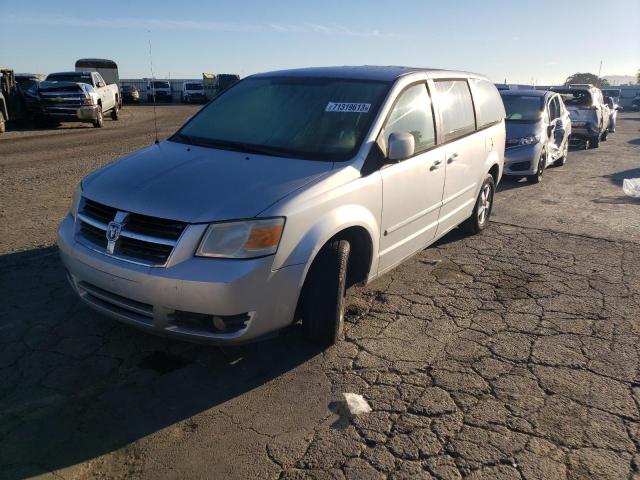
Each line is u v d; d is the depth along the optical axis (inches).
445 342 153.3
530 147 385.1
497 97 260.4
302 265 129.3
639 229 274.8
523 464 106.0
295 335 154.3
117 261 124.7
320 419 118.6
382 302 178.9
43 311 161.3
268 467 104.1
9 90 735.1
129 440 110.7
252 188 131.1
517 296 186.4
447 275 204.4
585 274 208.5
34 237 230.4
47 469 101.9
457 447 110.3
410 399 126.0
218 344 125.5
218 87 1779.0
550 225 279.6
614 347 152.6
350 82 175.9
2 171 399.9
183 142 169.9
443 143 194.5
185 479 100.9
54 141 613.9
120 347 144.4
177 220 120.9
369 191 150.1
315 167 145.0
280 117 169.9
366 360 142.7
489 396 128.0
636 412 123.3
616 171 470.9
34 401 121.0
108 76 1256.2
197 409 121.0
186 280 117.9
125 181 138.1
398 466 104.7
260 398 125.6
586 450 110.4
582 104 647.1
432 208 190.1
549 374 138.0
